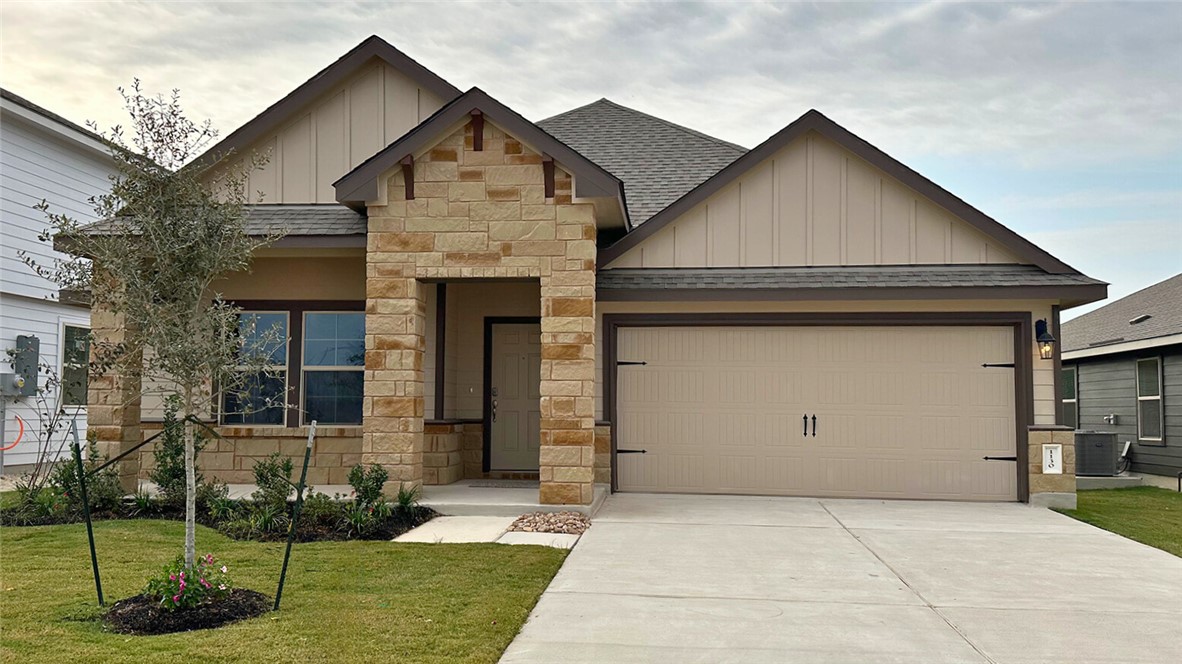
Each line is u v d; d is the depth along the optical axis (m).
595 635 5.39
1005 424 11.30
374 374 10.03
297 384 11.95
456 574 6.82
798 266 11.66
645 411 11.84
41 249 15.30
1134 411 17.41
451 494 10.64
